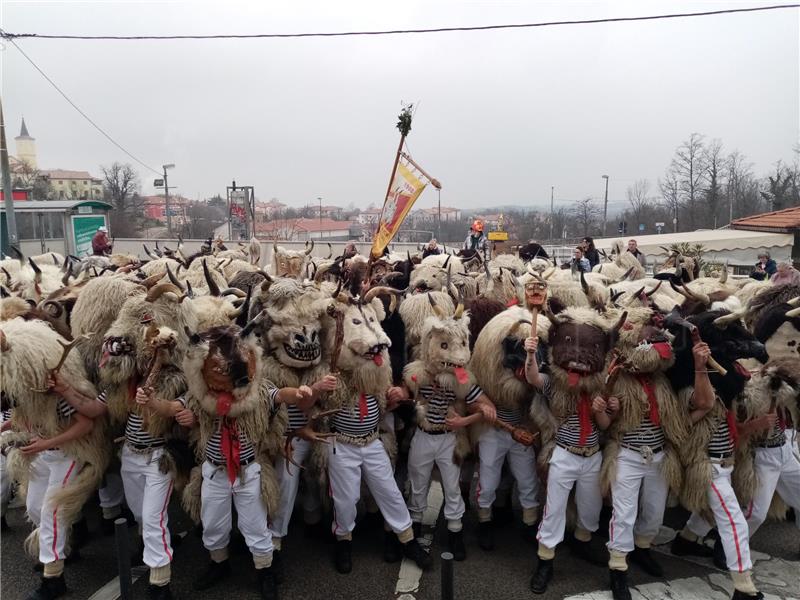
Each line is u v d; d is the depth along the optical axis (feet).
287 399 14.61
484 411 16.24
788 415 16.53
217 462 14.34
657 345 14.39
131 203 172.35
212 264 27.61
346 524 16.10
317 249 71.46
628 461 15.17
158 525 14.65
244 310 15.56
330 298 15.84
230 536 17.11
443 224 163.63
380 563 16.65
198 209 185.47
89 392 14.64
